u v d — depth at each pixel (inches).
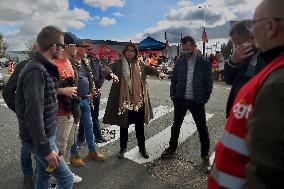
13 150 190.4
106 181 147.3
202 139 166.7
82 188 140.2
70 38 125.0
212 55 683.4
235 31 83.8
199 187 140.9
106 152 186.9
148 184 144.2
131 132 230.5
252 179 36.9
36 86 82.5
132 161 172.7
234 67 92.8
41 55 87.0
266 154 35.0
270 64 41.2
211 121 269.7
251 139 36.9
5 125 254.5
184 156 181.0
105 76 170.7
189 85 164.6
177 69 169.5
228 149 43.9
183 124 254.8
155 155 183.0
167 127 248.8
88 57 189.3
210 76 161.9
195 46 161.8
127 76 166.9
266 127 35.2
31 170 135.6
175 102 171.5
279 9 39.9
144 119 174.6
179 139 215.0
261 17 41.9
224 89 511.2
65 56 125.5
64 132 123.7
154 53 855.1
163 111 312.7
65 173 95.3
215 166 47.5
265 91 36.7
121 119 168.7
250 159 38.6
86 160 172.6
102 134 219.3
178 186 142.2
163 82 645.3
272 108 35.3
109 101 172.1
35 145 84.3
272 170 34.7
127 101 165.9
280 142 34.1
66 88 121.1
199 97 161.3
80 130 192.9
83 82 158.7
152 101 378.9
